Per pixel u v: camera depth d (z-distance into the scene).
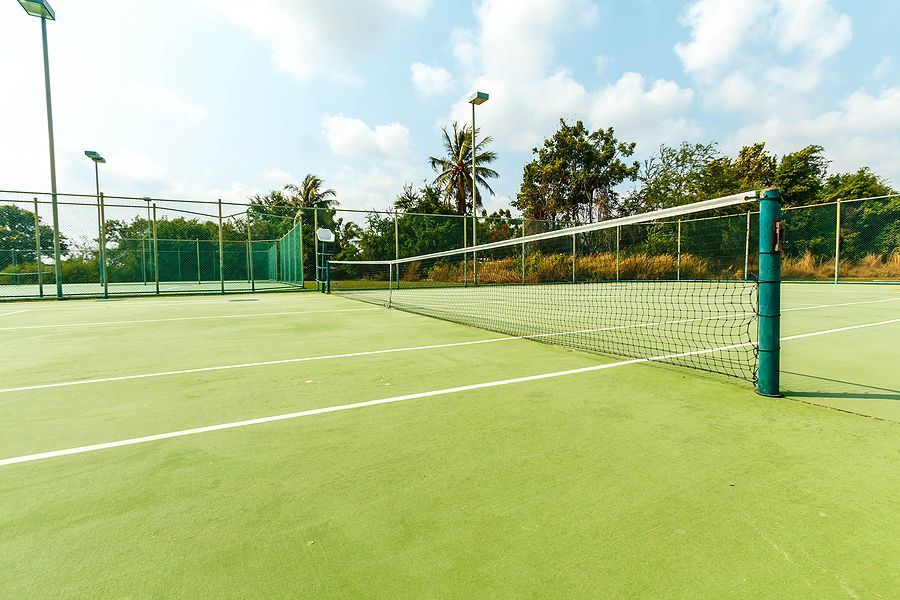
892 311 8.82
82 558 1.48
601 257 21.84
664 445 2.37
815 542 1.53
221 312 10.01
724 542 1.53
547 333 6.64
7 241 17.28
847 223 17.42
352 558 1.47
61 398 3.33
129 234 21.30
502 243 8.55
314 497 1.87
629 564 1.42
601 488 1.92
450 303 12.28
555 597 1.28
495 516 1.71
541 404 3.11
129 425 2.76
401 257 19.27
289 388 3.58
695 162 29.31
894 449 2.30
